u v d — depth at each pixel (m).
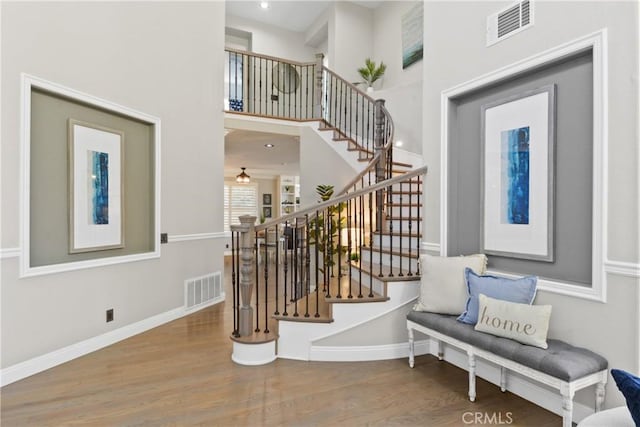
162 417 2.08
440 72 3.01
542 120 2.29
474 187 2.83
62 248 2.88
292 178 11.47
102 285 3.17
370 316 2.93
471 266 2.59
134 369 2.72
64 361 2.83
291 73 7.95
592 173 2.02
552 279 2.24
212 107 4.56
